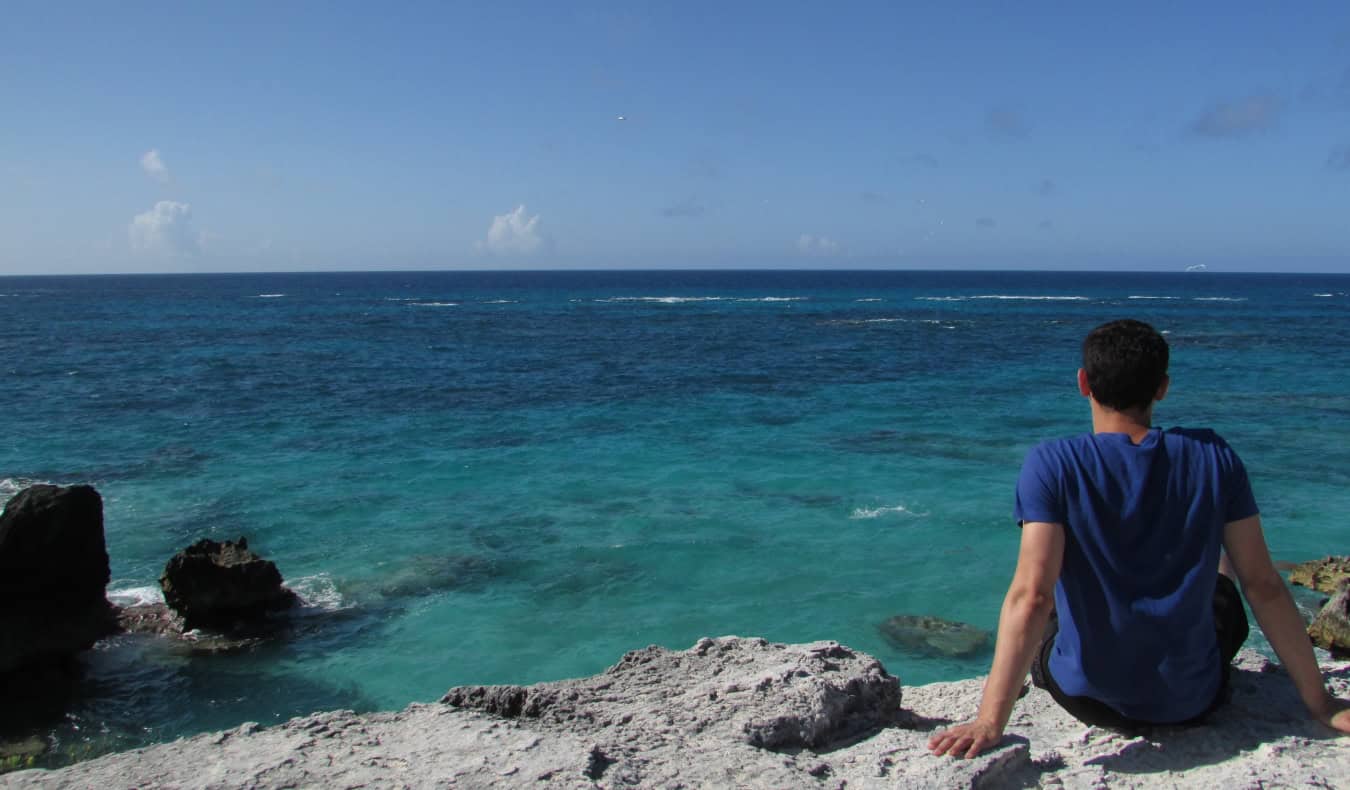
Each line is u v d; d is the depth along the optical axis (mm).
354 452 19766
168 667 9586
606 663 9461
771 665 3783
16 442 20828
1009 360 37938
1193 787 2646
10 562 9547
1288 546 12695
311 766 2756
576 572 12000
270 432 22156
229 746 2986
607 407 25969
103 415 24641
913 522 13930
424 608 10953
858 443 20312
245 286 172375
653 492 16078
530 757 2795
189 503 15531
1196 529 2713
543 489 16375
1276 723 3025
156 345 46062
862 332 53375
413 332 55312
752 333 53156
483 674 9320
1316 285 173500
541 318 68938
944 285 168250
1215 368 34500
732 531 13594
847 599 10922
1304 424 22344
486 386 30656
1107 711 2922
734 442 20578
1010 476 16938
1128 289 142375
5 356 39812
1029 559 2771
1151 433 2805
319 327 59750
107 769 2797
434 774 2684
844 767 2900
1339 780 2639
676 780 2719
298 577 11961
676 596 11141
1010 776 2766
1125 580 2748
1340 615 7961
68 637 9688
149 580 11953
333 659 9719
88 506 10250
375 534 13742
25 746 8078
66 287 167000
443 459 18984
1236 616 3154
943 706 3854
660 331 55250
